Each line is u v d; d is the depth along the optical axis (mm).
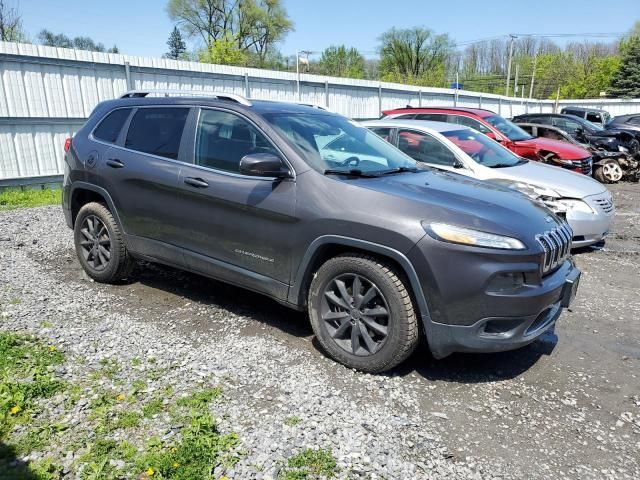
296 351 3684
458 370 3547
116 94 11414
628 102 33656
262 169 3492
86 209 4902
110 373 3232
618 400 3258
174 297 4652
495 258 3061
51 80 10320
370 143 4461
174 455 2469
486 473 2529
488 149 7398
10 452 2469
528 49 75625
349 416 2916
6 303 4301
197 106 4273
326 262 3496
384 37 63312
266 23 43625
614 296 5227
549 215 3721
